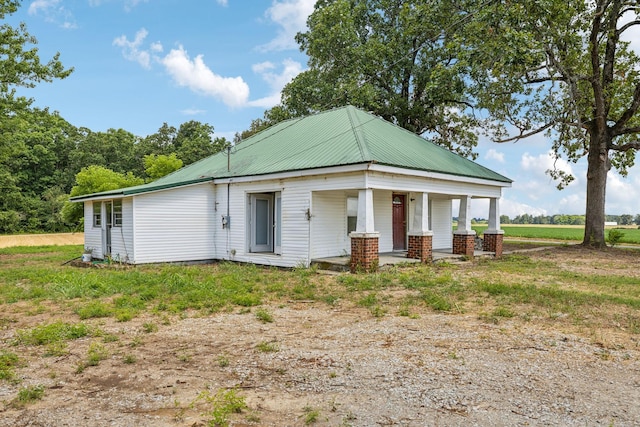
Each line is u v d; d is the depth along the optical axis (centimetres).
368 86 2631
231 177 1554
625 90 2319
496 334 629
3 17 1856
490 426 360
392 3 2878
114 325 710
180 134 5981
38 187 5481
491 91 2241
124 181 2605
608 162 2392
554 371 484
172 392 440
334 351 561
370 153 1256
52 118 2225
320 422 370
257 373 488
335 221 1467
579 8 2078
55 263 1777
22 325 725
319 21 2825
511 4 1847
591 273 1330
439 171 1440
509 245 2681
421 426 362
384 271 1263
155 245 1502
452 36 2327
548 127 2441
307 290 995
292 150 1555
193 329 679
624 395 422
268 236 1625
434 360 520
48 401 423
